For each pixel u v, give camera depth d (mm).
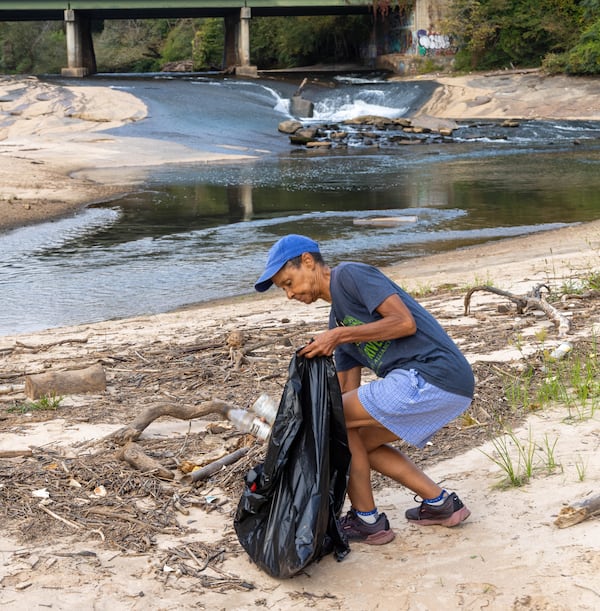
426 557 4078
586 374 6660
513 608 3590
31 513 4641
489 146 38219
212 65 75375
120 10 53938
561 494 4562
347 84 52062
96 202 24625
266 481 3914
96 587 3891
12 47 91750
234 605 3742
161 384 7230
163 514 4637
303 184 27953
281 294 13086
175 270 15391
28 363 8359
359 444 4164
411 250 16859
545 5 51688
